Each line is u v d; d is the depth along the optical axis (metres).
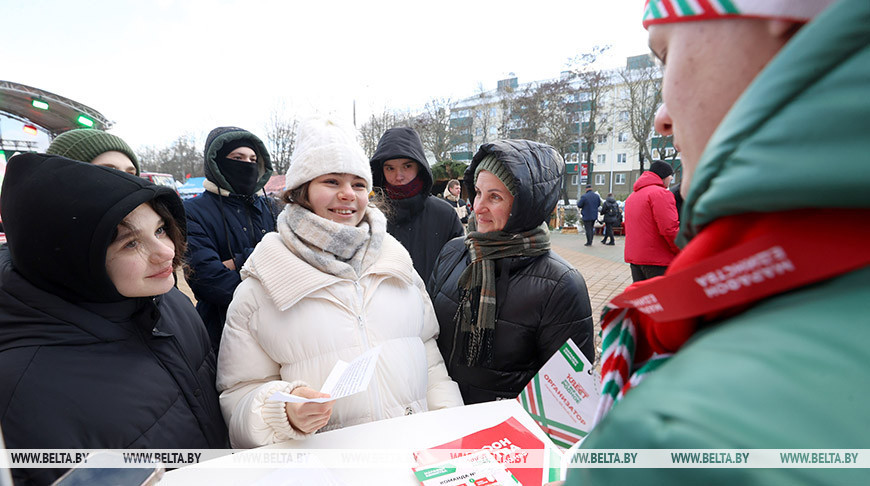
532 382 1.22
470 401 1.72
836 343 0.24
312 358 1.36
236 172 2.55
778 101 0.28
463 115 40.16
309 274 1.39
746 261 0.31
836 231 0.27
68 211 0.98
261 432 1.17
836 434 0.20
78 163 1.06
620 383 0.55
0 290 1.00
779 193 0.26
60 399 0.93
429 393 1.64
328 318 1.39
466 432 1.16
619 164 43.69
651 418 0.26
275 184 13.88
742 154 0.30
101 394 0.99
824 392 0.22
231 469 1.00
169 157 45.44
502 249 1.64
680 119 0.44
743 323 0.30
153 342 1.18
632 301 0.46
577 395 1.12
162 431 1.08
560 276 1.57
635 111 25.47
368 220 1.71
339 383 1.09
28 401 0.90
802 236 0.28
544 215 1.66
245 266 1.48
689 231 0.40
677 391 0.26
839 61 0.26
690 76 0.42
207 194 2.55
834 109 0.25
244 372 1.37
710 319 0.37
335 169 1.49
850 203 0.24
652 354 0.54
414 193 2.90
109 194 1.03
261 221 2.75
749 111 0.30
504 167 1.60
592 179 44.69
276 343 1.36
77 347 1.01
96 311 1.07
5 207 1.01
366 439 1.13
